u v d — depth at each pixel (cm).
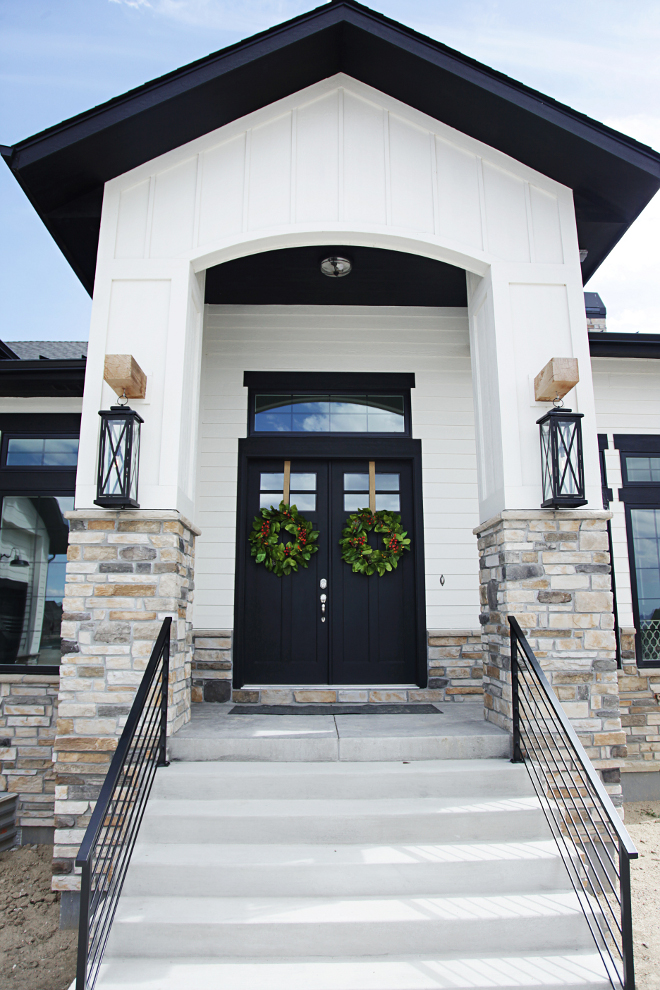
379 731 364
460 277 501
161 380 373
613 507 532
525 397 384
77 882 325
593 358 541
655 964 299
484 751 350
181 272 385
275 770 327
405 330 551
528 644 333
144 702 296
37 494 521
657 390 551
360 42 379
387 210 396
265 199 395
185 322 380
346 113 407
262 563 522
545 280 397
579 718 349
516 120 384
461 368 550
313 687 501
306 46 375
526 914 255
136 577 348
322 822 297
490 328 401
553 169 405
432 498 532
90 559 349
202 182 396
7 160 365
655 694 508
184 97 370
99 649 341
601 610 361
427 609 515
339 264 470
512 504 371
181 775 320
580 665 355
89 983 223
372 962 242
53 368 487
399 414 550
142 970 236
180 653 368
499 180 407
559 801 330
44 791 469
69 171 385
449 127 409
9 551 516
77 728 335
